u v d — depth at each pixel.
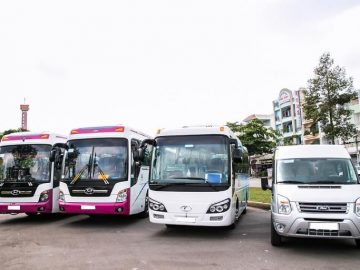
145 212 13.93
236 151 10.23
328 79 28.22
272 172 9.78
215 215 9.66
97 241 9.70
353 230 7.62
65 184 12.16
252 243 9.24
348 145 51.97
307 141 62.59
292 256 7.91
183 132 10.63
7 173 13.00
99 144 12.41
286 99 69.38
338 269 6.94
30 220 13.85
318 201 7.84
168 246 8.99
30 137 13.43
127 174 12.06
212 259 7.72
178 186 9.96
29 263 7.54
